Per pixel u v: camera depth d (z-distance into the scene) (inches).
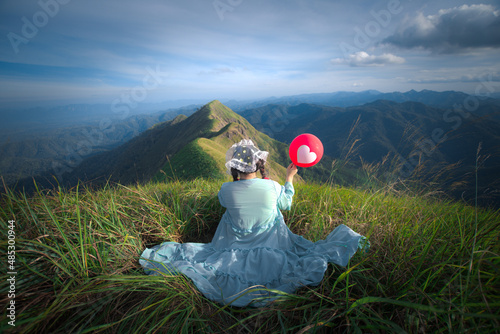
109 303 59.2
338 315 52.3
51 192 91.1
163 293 62.2
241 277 71.7
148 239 100.8
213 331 57.0
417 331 47.7
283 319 57.8
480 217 78.0
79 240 68.9
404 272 61.6
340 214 109.9
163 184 163.2
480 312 46.5
